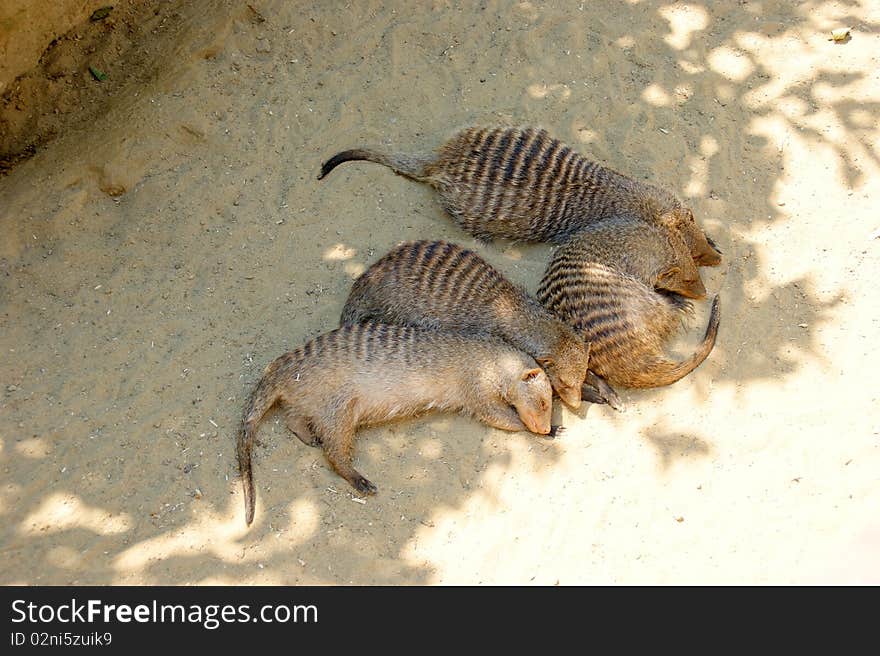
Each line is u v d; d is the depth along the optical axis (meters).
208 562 2.80
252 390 2.95
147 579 2.79
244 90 3.29
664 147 3.24
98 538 2.81
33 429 2.91
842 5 3.44
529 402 2.90
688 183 3.19
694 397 2.95
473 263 3.03
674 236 3.07
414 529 2.83
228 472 2.88
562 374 2.94
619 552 2.81
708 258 3.09
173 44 3.33
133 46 3.34
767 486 2.86
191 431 2.91
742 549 2.81
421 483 2.87
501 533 2.83
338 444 2.88
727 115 3.28
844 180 3.18
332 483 2.87
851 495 2.84
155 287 3.06
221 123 3.25
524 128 3.18
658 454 2.90
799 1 3.45
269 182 3.19
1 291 3.05
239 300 3.06
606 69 3.35
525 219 3.15
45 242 3.10
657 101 3.30
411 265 3.01
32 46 3.26
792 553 2.80
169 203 3.16
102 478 2.87
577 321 3.00
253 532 2.82
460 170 3.16
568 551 2.81
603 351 2.97
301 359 2.92
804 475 2.87
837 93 3.30
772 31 3.40
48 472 2.87
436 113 3.29
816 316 3.03
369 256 3.11
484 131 3.17
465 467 2.89
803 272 3.07
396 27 3.38
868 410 2.92
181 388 2.96
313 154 3.23
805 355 2.98
